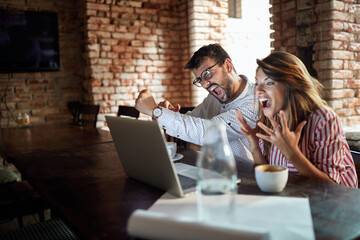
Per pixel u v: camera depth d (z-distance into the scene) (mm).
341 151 1005
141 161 877
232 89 1494
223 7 3432
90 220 679
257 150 1165
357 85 2152
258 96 1092
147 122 779
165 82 3566
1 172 1939
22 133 2289
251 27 3664
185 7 3455
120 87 3314
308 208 683
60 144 1743
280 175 788
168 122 1340
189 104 3621
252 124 1404
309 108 1059
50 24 3141
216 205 623
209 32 3387
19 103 3143
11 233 1105
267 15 3727
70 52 3355
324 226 600
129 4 3295
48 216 2133
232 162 661
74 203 789
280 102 1072
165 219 486
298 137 932
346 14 2096
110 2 3197
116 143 973
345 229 586
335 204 712
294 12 2291
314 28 2172
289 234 564
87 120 2709
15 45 3002
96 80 3189
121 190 873
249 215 649
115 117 917
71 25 3344
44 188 929
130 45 3338
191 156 1286
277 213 657
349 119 2131
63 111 3357
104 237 600
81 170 1125
